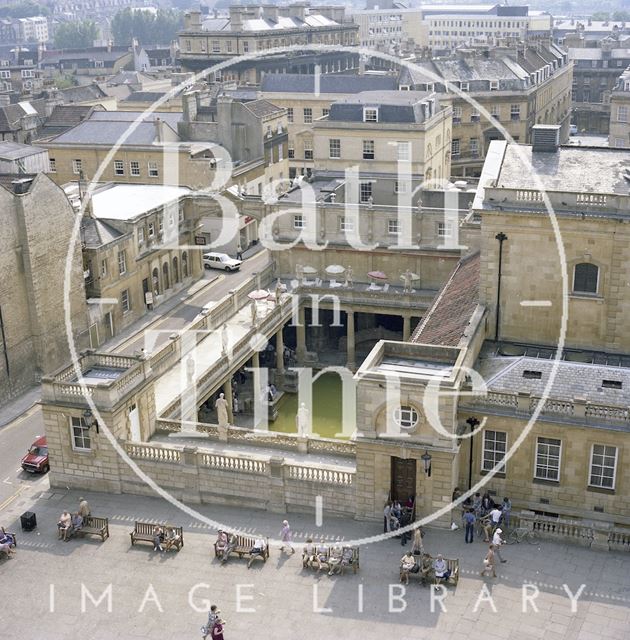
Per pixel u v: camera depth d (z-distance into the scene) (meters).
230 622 41.00
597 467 47.56
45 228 71.75
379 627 40.31
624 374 50.28
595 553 45.22
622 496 47.28
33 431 64.50
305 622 40.84
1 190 67.69
